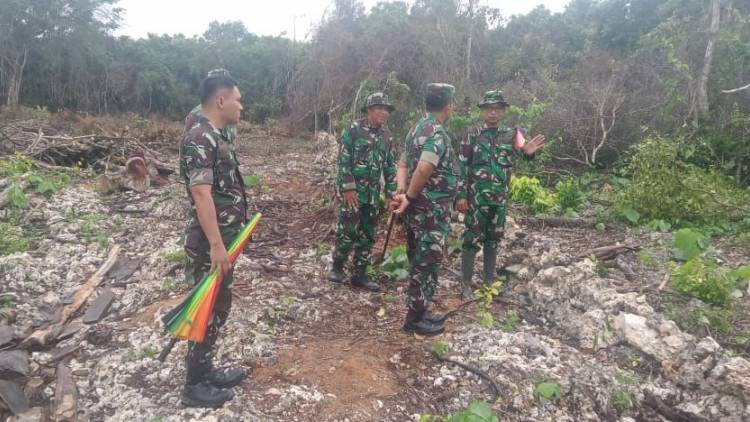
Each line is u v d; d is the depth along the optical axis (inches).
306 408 112.3
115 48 1403.8
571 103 406.6
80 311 159.5
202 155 97.0
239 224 107.0
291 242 227.3
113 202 278.1
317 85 615.2
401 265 192.1
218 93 100.7
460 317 159.6
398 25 534.9
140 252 207.5
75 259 195.2
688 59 404.8
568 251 206.8
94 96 1301.7
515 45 818.8
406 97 481.7
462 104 470.6
